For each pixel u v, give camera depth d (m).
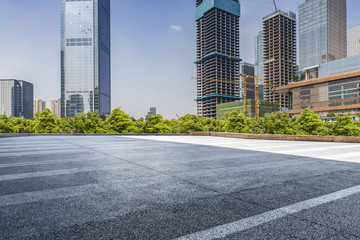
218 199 3.74
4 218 2.97
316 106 166.12
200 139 19.22
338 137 16.00
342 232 2.63
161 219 2.95
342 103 150.75
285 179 5.11
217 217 3.02
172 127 54.88
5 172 5.76
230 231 2.64
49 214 3.11
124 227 2.72
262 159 7.98
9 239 2.44
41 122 40.62
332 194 4.04
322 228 2.73
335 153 9.73
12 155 8.73
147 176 5.36
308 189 4.33
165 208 3.34
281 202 3.61
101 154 9.12
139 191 4.17
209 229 2.68
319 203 3.58
